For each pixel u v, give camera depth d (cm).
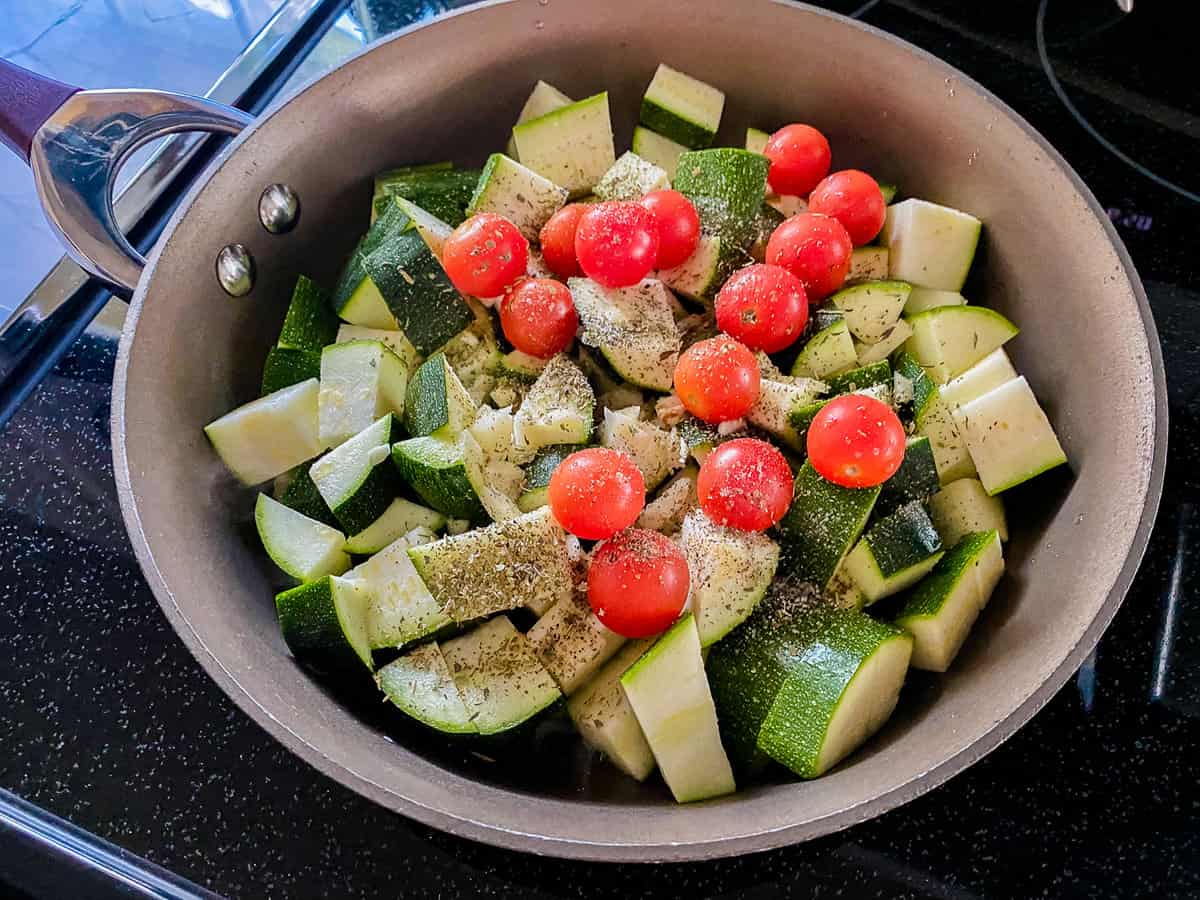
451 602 24
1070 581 23
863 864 22
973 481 26
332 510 25
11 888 22
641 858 18
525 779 23
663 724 22
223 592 23
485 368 28
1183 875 22
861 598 25
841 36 29
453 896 22
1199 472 27
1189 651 25
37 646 26
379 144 31
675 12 30
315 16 37
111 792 24
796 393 26
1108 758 23
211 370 27
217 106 27
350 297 29
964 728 20
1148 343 23
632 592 23
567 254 28
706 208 28
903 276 29
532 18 30
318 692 23
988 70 35
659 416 27
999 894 22
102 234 26
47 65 36
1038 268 27
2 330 31
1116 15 36
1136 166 33
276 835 23
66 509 28
